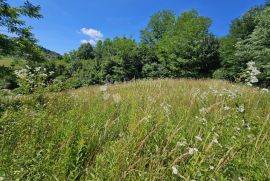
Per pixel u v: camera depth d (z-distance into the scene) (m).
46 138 3.48
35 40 10.50
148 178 2.51
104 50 66.44
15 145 3.26
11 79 8.98
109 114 4.52
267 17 21.16
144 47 41.28
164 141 3.24
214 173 2.46
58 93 6.22
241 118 3.41
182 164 2.75
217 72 28.52
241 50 24.56
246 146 2.96
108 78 41.53
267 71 19.08
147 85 10.52
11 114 4.14
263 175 2.56
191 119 4.23
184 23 36.19
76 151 3.13
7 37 9.65
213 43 31.16
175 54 30.44
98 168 2.62
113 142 3.36
